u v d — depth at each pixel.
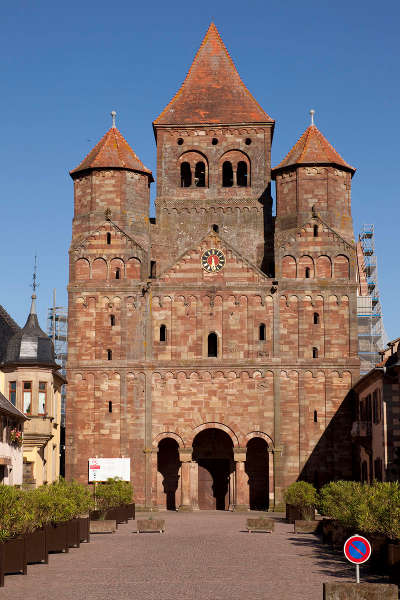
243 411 77.38
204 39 93.31
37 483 64.31
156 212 86.75
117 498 62.97
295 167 81.25
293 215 80.81
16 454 61.69
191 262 79.44
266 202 86.62
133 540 48.16
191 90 90.06
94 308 79.12
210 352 79.19
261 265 85.19
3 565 30.69
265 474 79.38
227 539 48.66
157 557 39.12
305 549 43.09
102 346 78.56
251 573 33.44
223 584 30.41
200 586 29.92
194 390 77.75
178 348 78.31
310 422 77.06
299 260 79.38
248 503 78.25
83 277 79.88
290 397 77.31
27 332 66.06
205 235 79.56
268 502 78.12
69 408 77.81
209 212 86.56
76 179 83.19
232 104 88.94
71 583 30.97
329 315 78.50
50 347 66.56
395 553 30.75
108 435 77.25
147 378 77.94
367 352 113.38
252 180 87.00
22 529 35.91
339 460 76.38
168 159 87.62
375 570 33.94
